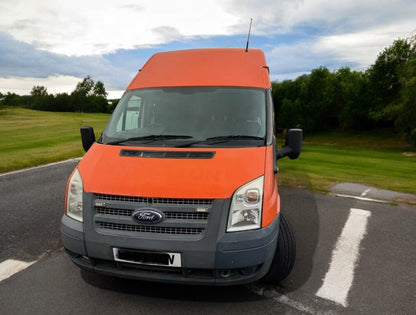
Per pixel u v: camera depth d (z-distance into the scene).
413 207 6.58
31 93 175.12
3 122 46.53
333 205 6.67
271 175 3.28
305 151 32.91
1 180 8.60
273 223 3.07
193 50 5.32
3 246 4.64
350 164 19.38
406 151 39.91
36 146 17.08
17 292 3.51
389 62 55.50
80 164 3.49
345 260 4.33
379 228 5.46
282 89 85.38
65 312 3.18
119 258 3.03
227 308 3.28
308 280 3.82
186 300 3.40
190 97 4.23
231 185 3.00
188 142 3.64
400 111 42.38
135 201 3.02
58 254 4.41
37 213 6.01
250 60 4.93
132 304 3.33
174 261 2.91
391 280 3.84
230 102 4.12
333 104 73.94
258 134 3.78
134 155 3.41
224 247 2.85
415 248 4.71
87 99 144.00
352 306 3.33
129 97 4.39
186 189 2.96
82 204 3.14
